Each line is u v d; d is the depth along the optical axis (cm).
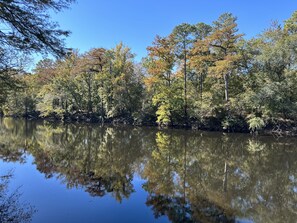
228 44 2708
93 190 885
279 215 724
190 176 1110
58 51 667
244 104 2525
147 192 883
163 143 1978
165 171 1185
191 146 1855
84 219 650
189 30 2942
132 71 3697
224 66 2492
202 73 3228
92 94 4175
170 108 2969
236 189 946
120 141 2072
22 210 688
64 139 2162
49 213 677
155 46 3017
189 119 2936
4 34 602
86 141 2064
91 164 1291
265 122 2405
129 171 1168
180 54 3106
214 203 801
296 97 2406
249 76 2789
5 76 962
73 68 3856
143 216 683
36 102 4741
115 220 652
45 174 1071
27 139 2123
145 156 1512
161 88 3070
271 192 925
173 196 850
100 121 3888
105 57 3800
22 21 581
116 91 3525
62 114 4203
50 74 4119
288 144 1966
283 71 2470
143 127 3148
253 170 1227
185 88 2967
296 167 1291
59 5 614
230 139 2172
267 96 2359
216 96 2869
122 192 874
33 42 629
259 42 2698
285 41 2336
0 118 4762
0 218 628
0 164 1227
